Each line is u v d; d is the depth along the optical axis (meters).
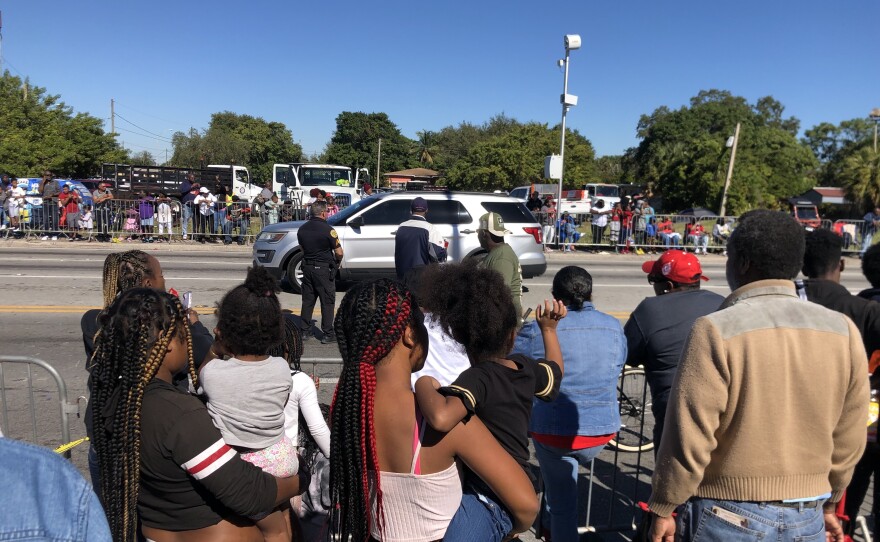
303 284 7.80
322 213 7.74
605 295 12.00
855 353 1.99
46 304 9.47
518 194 33.91
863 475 3.16
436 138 91.12
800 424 1.95
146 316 2.00
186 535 2.07
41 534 1.07
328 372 6.52
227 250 17.39
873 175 35.94
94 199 17.97
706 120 59.25
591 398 3.14
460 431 1.85
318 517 3.01
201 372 2.31
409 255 7.40
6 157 33.09
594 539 3.73
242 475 2.07
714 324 1.98
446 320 2.13
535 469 4.56
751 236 2.09
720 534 1.99
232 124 79.81
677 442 1.99
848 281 15.23
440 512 1.86
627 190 46.84
